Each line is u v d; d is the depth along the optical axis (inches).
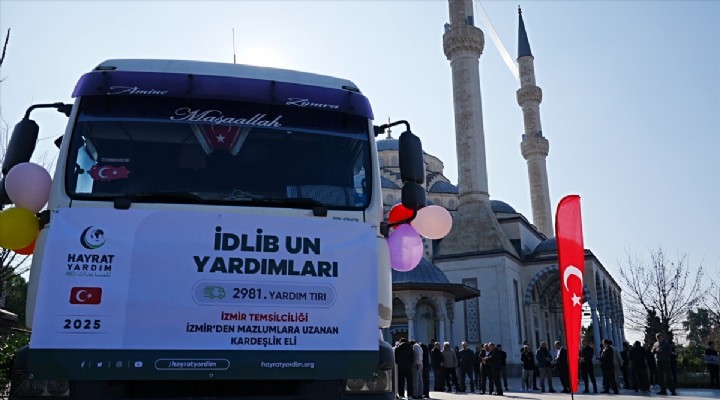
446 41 1989.4
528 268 1845.5
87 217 178.9
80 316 168.7
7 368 415.8
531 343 1763.0
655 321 1621.6
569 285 334.6
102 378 165.5
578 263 336.2
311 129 216.2
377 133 233.9
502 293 1641.2
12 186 202.7
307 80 231.3
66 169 191.8
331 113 222.4
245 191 198.1
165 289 174.7
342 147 216.7
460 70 1945.1
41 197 205.2
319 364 178.2
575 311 335.3
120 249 176.4
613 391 860.0
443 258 1738.4
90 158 194.9
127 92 206.8
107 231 177.8
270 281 181.8
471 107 1904.5
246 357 173.6
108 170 193.3
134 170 194.7
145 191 191.8
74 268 172.7
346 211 203.2
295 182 204.4
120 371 166.2
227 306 176.7
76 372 164.4
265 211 193.6
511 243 1916.8
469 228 1774.1
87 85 206.1
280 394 178.4
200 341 172.2
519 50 2694.4
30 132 215.5
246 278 180.2
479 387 1015.0
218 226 183.8
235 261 181.2
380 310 197.0
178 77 213.8
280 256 185.0
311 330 180.9
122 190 190.7
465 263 1707.7
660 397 776.9
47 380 166.6
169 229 180.5
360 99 229.1
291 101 218.5
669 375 840.3
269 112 215.0
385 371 188.7
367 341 185.3
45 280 170.6
